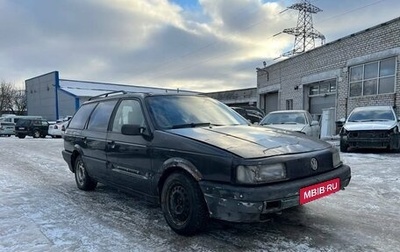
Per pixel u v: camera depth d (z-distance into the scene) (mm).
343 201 4957
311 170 3432
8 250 3330
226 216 3139
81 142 5629
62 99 43312
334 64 18359
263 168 3109
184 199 3566
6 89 66000
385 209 4578
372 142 10336
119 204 4965
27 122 25391
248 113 13930
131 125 4117
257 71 28141
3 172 7875
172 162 3617
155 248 3348
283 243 3416
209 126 4207
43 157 10734
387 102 14914
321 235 3625
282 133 4137
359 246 3328
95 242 3525
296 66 22156
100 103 5637
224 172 3166
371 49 15727
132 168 4270
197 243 3443
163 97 4621
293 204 3166
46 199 5293
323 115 17594
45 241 3555
